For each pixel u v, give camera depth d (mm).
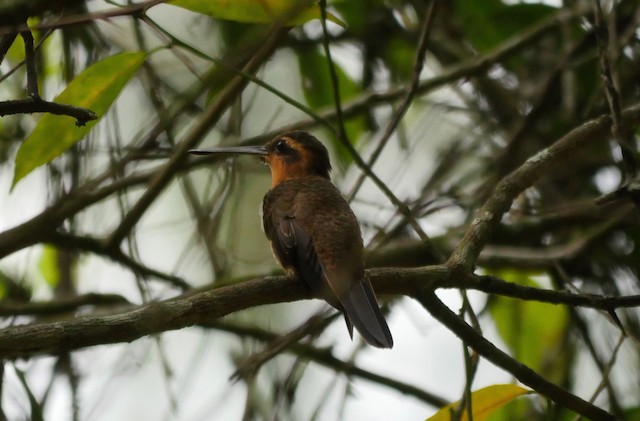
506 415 10398
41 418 8602
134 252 10789
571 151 8203
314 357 10844
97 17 5988
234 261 10836
